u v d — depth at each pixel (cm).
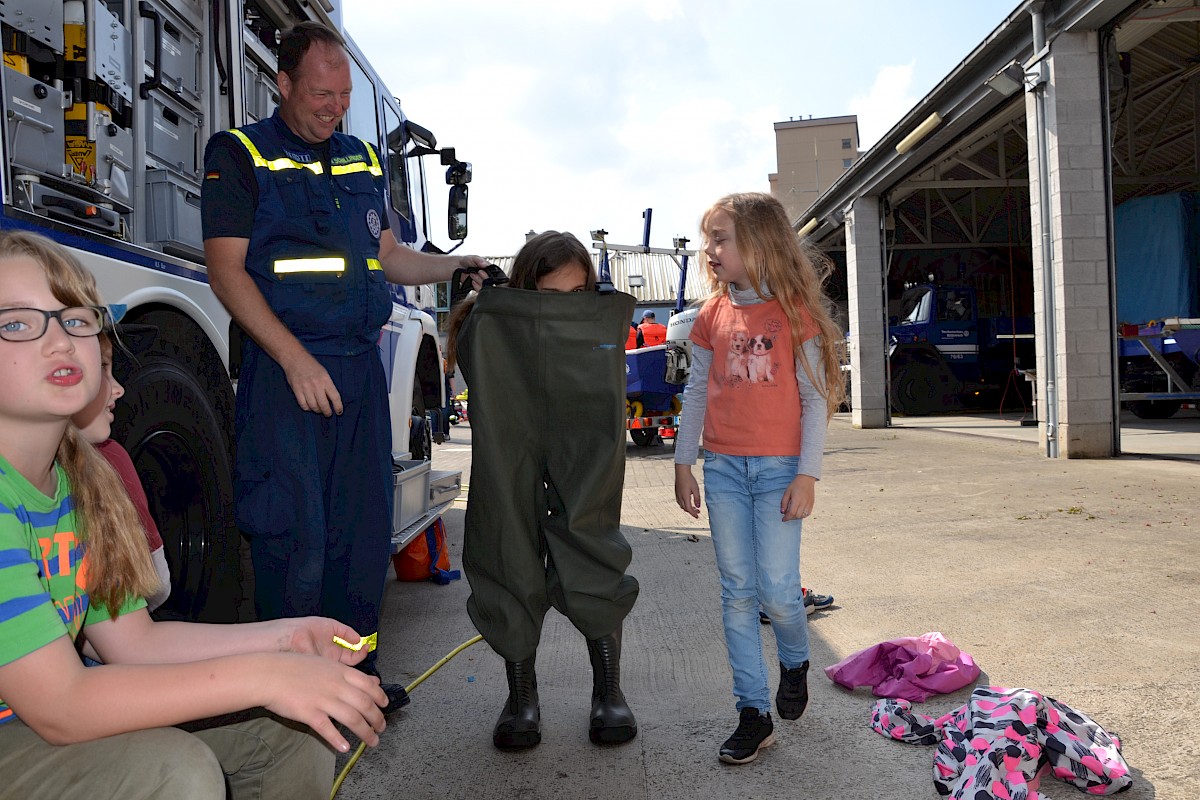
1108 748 226
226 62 359
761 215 255
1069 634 348
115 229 274
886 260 1675
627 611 264
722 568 261
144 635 154
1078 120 945
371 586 289
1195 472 798
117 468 180
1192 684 290
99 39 269
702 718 288
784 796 231
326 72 264
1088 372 944
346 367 279
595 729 268
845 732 270
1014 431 1391
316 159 280
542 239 265
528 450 251
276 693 125
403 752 267
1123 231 1756
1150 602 388
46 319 124
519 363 249
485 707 306
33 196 228
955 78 1173
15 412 125
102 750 123
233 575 324
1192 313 1672
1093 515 599
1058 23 943
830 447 1218
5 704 132
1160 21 1037
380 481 291
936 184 1838
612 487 254
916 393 2008
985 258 2431
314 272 270
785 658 265
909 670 295
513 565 252
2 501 124
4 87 222
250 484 267
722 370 265
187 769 122
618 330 252
